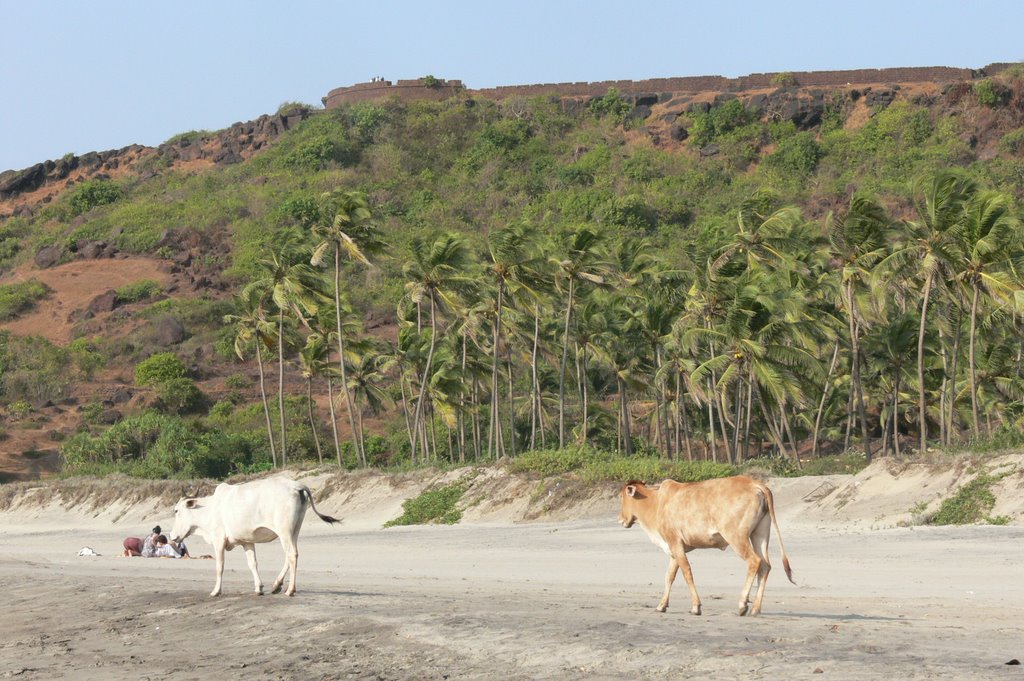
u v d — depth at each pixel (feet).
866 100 463.83
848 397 212.02
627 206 390.42
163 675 39.37
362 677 36.70
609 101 499.92
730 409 203.31
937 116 440.45
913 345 177.88
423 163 474.08
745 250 174.29
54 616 55.11
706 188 418.92
